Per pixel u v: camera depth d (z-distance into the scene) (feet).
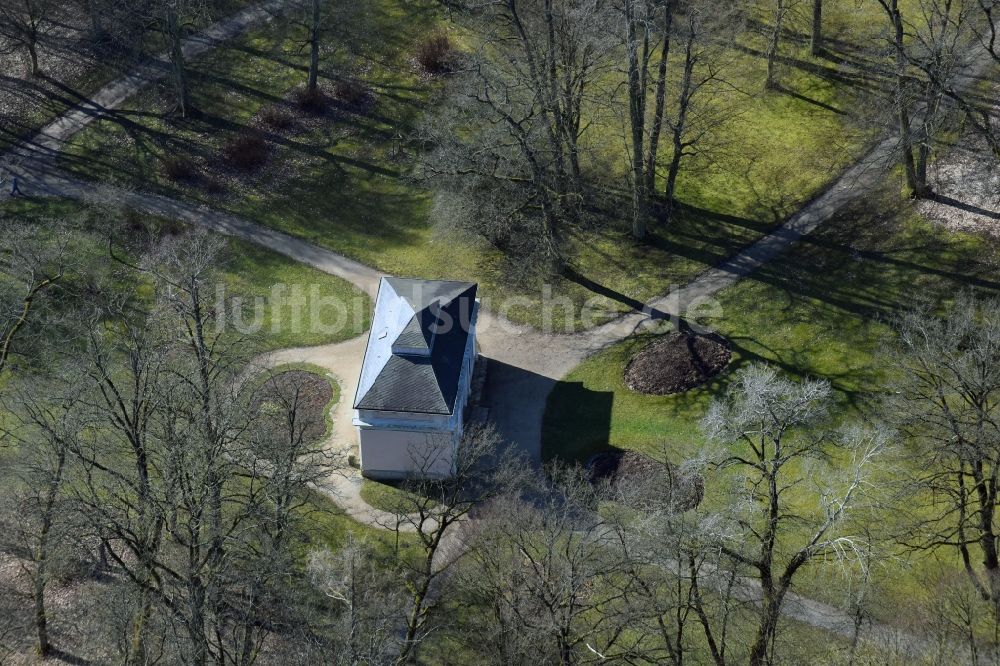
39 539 157.38
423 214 243.19
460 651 158.81
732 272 219.20
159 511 139.44
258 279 227.61
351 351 212.23
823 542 149.38
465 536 175.32
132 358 149.28
